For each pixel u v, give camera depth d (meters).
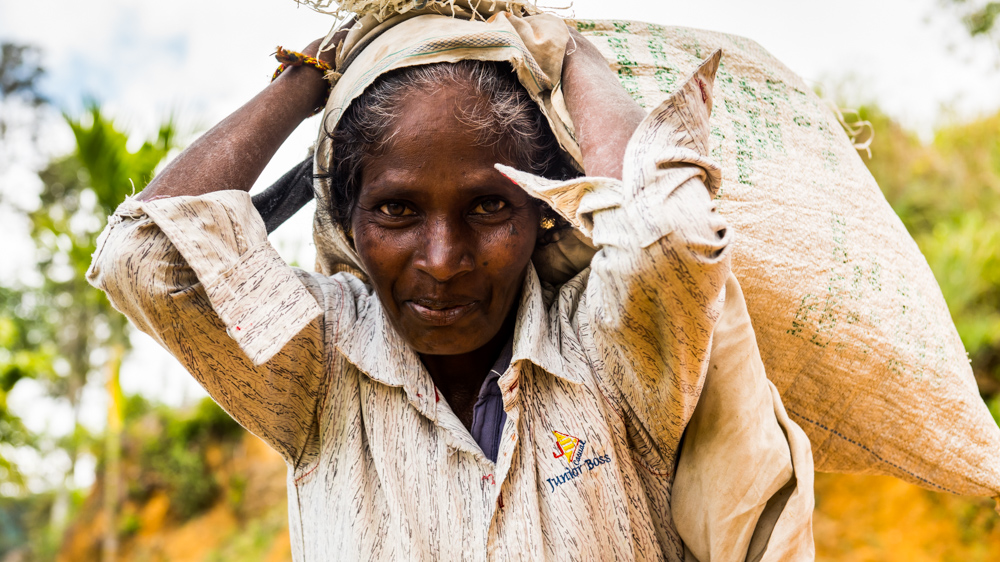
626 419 1.05
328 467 1.07
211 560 11.39
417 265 0.96
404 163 0.94
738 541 1.00
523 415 1.02
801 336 1.26
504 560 0.96
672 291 0.83
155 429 14.20
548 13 1.09
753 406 1.00
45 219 7.84
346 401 1.07
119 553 12.72
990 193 8.47
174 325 0.98
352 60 1.12
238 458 13.27
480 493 1.00
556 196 0.89
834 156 1.39
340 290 1.15
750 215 1.22
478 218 0.97
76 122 5.88
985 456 1.39
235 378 1.03
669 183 0.83
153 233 0.95
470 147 0.94
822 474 7.68
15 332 9.89
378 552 1.00
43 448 14.80
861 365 1.29
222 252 0.95
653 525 1.07
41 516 18.39
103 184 6.01
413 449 1.02
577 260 1.17
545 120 1.05
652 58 1.29
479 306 0.99
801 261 1.25
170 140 6.12
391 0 1.07
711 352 1.01
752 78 1.37
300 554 1.11
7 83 18.78
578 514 0.98
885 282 1.33
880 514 7.05
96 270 0.97
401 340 1.06
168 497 13.11
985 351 7.21
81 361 14.84
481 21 1.05
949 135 9.28
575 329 1.09
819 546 6.99
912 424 1.34
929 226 8.66
